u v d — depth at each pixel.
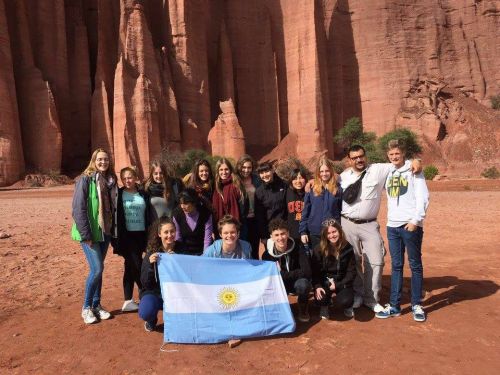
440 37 62.41
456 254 9.08
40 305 6.05
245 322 4.77
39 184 40.25
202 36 52.91
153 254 5.08
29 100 43.75
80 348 4.57
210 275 5.03
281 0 58.19
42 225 14.20
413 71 60.12
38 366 4.18
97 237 5.25
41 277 7.58
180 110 49.81
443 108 58.72
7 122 40.56
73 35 49.53
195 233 5.54
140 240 5.73
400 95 59.00
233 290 4.96
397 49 60.06
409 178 5.19
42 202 23.55
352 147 5.61
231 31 58.75
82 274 7.79
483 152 54.41
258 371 3.97
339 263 5.29
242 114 58.47
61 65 47.19
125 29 46.16
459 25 63.84
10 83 41.78
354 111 60.28
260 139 58.53
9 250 9.91
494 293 6.23
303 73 54.91
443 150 55.88
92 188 5.24
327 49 59.41
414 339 4.59
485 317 5.23
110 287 6.92
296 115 56.06
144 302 4.92
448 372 3.86
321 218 5.67
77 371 4.07
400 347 4.40
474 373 3.84
